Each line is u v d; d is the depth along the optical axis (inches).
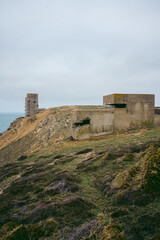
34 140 1718.8
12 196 417.4
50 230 246.1
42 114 2496.3
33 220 283.1
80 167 502.9
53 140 1375.5
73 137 1045.2
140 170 334.6
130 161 449.7
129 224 226.1
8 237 232.5
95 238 211.8
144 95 986.7
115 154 531.8
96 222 242.7
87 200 311.0
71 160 624.7
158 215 224.7
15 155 1604.3
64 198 331.9
